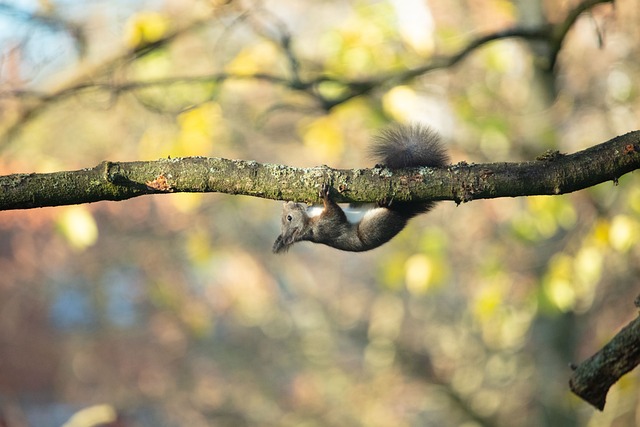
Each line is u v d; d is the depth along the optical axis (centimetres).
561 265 1305
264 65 1238
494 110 1410
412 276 1345
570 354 1656
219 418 2627
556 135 1355
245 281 2597
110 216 2373
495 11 1440
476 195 559
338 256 2666
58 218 1129
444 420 2469
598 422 1778
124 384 2636
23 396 2553
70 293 2655
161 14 1194
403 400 2438
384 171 570
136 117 1352
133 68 1197
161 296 2269
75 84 1126
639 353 645
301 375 2627
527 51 1349
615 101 1367
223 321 2683
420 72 1063
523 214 1395
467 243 1795
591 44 1408
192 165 569
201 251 1800
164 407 2633
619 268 1605
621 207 1338
